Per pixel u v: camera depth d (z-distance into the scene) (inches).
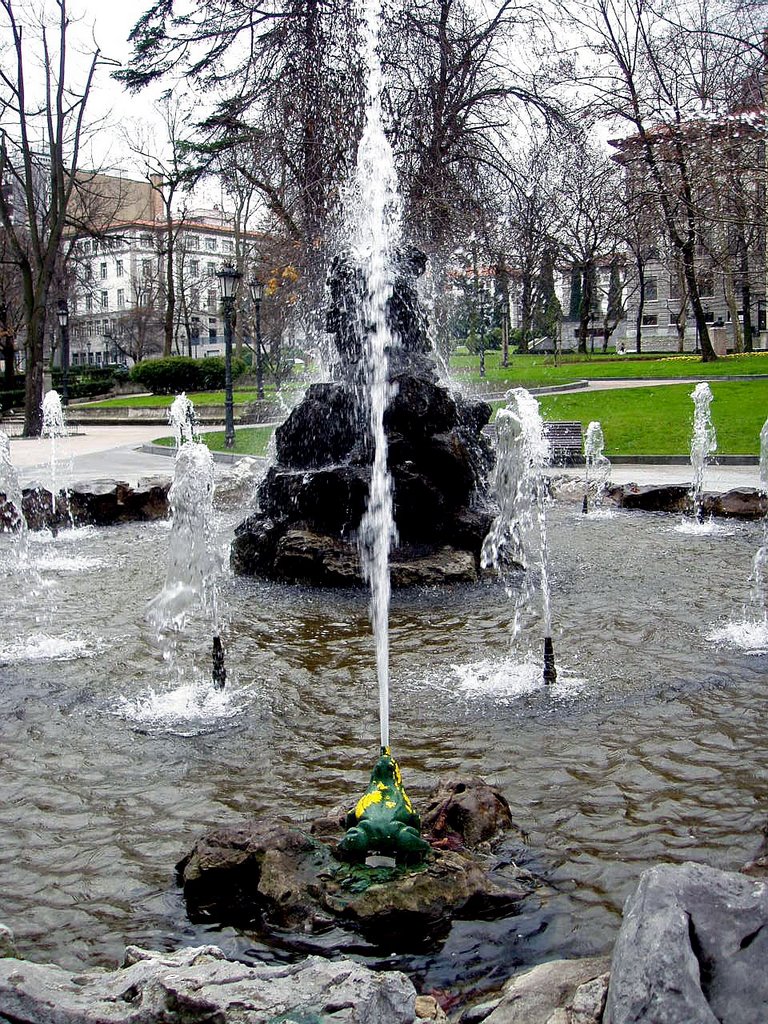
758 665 255.0
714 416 882.8
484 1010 108.2
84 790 185.6
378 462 383.6
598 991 100.7
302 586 370.3
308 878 138.7
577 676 249.9
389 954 126.6
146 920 137.9
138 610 335.3
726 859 150.5
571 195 1753.2
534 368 1617.9
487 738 207.3
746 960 93.9
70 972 114.0
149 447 954.7
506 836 159.3
